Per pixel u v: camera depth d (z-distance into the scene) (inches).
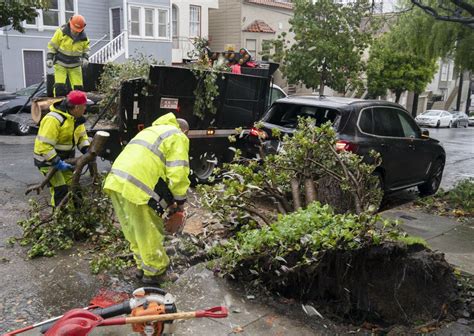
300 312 159.5
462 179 450.3
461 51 451.2
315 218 167.0
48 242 204.7
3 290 167.9
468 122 1560.0
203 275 177.6
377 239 154.6
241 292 169.3
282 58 785.6
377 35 871.7
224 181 195.9
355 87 794.8
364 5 687.1
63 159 217.9
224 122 340.5
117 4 839.1
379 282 162.4
